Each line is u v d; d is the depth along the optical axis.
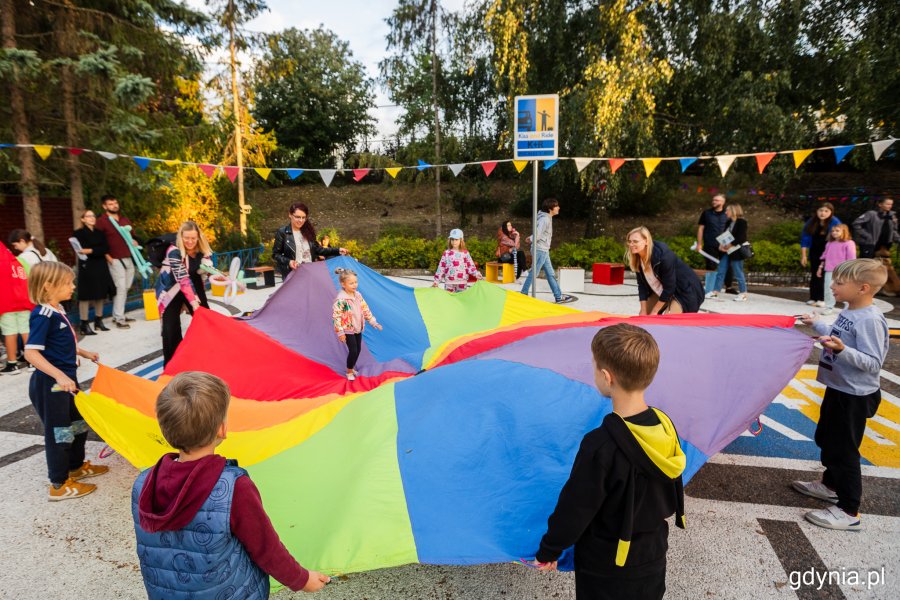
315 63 30.19
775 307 9.38
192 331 5.08
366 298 6.30
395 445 2.92
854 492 3.25
